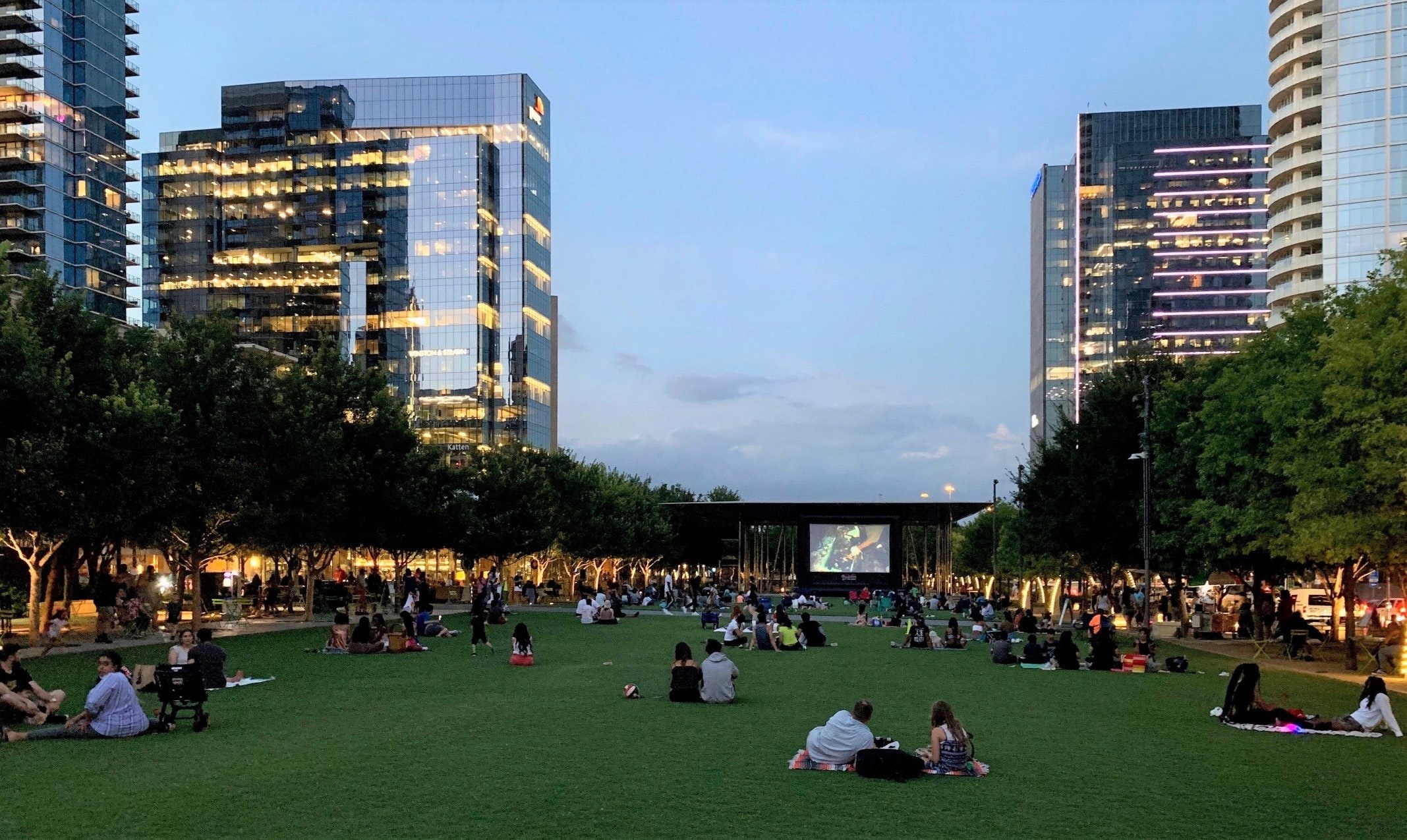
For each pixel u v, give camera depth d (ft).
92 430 116.06
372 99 612.70
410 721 67.10
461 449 563.07
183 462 135.85
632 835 39.29
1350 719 68.08
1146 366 190.70
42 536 118.01
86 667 97.35
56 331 123.65
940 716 52.44
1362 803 47.16
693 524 433.48
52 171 485.97
